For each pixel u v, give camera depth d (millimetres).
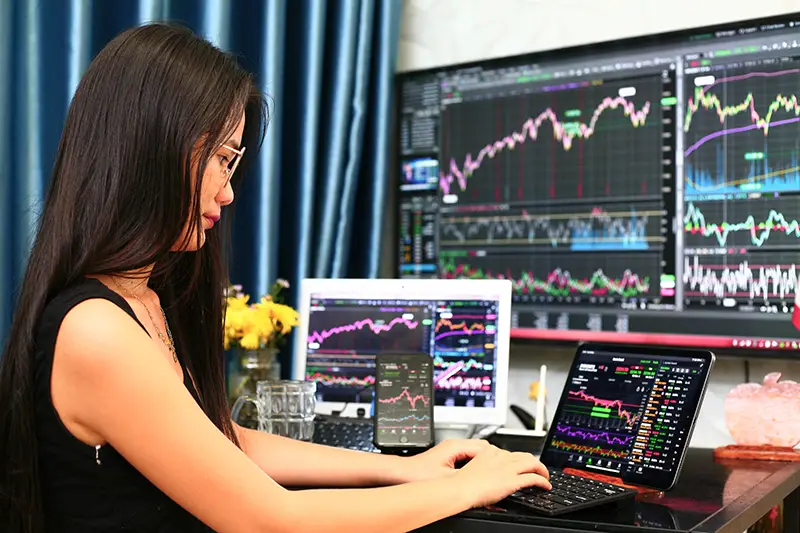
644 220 1811
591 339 1862
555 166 1920
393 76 2102
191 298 1142
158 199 873
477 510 943
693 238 1751
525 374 1979
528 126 1955
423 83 2094
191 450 830
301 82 1923
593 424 1208
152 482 847
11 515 883
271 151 1815
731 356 1701
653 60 1803
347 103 1968
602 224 1859
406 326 1569
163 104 872
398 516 883
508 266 1972
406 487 922
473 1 2074
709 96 1739
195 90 889
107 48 914
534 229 1941
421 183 2092
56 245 875
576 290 1884
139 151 866
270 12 1817
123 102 874
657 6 1839
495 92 1997
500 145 1988
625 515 928
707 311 1731
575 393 1261
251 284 1854
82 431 849
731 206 1711
